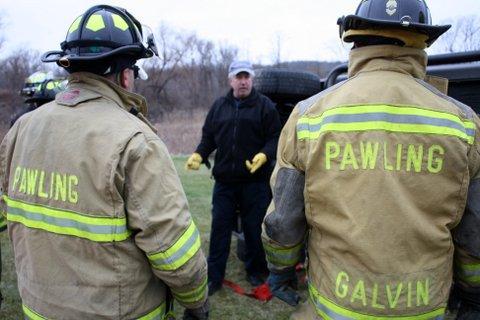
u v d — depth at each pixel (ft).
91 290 4.28
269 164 10.94
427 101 4.25
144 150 4.26
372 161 4.13
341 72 10.84
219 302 10.73
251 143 10.66
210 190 22.71
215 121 10.94
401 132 4.14
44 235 4.44
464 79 8.20
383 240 4.04
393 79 4.34
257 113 10.57
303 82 12.63
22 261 4.71
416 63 4.53
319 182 4.37
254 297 10.94
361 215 4.09
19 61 106.52
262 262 11.55
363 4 4.69
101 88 4.60
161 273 4.45
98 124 4.31
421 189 4.10
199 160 11.46
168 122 90.12
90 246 4.25
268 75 12.39
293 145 4.70
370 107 4.23
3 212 5.37
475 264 4.46
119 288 4.32
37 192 4.46
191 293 4.83
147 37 5.21
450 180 4.14
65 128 4.41
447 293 4.34
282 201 4.74
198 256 4.61
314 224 4.52
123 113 4.51
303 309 5.07
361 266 4.14
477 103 8.11
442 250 4.24
